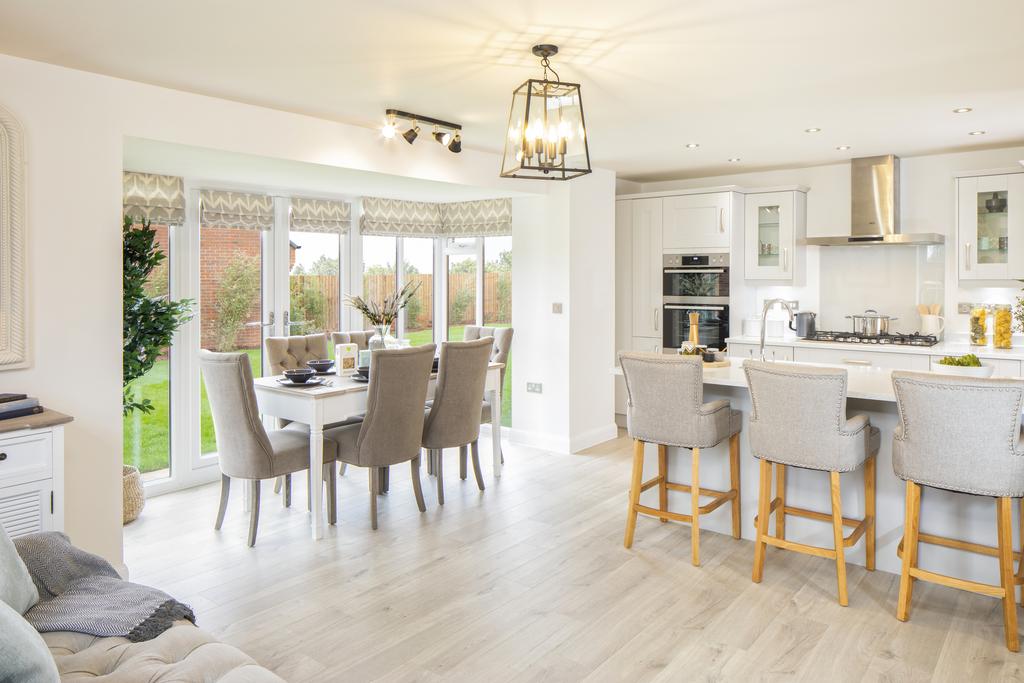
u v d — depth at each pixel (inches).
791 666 106.3
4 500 105.7
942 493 133.1
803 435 127.3
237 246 208.7
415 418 166.9
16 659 60.1
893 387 122.2
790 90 147.0
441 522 169.6
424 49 119.3
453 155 200.7
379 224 244.2
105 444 133.3
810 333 242.4
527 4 100.7
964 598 128.3
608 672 105.0
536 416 244.5
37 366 124.6
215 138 147.9
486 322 265.3
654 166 246.4
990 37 115.9
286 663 107.3
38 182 123.4
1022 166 202.4
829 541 147.1
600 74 134.5
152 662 73.2
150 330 158.6
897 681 102.2
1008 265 206.7
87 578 90.5
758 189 247.9
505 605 126.6
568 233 232.8
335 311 238.4
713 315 251.0
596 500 186.4
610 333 254.5
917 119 174.6
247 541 156.5
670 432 144.3
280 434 169.3
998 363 198.8
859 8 103.3
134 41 114.5
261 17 104.9
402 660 108.3
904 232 231.3
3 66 119.1
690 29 111.0
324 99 150.5
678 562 145.4
